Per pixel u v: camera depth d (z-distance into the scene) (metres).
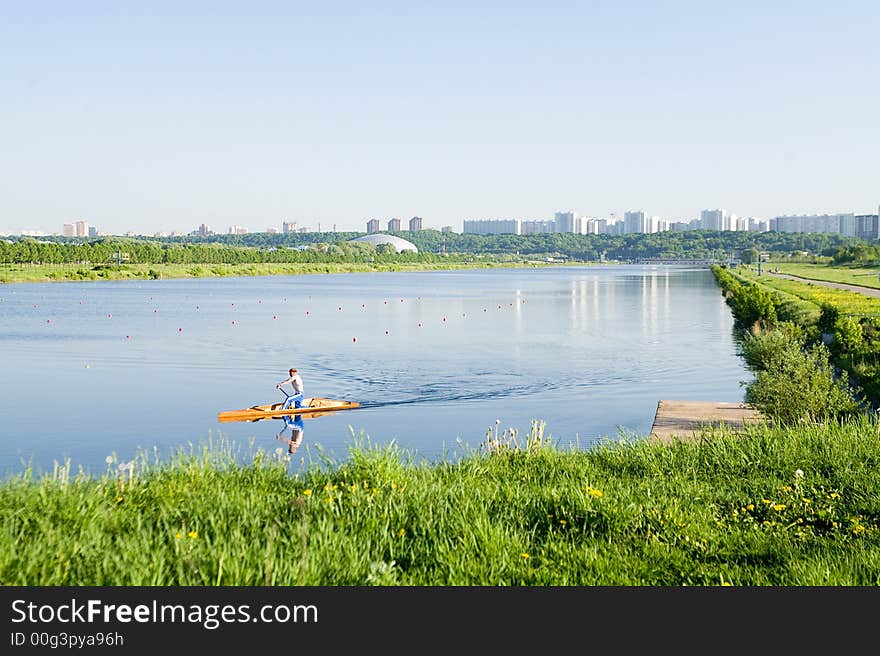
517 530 10.66
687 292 120.56
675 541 10.45
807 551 10.16
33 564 8.77
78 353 48.12
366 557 9.19
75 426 28.25
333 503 11.19
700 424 24.55
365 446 24.36
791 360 23.89
